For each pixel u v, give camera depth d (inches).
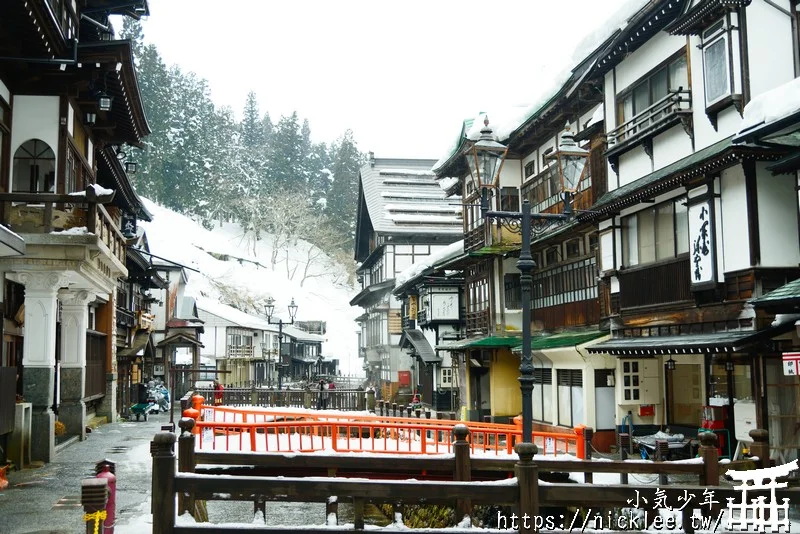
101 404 1103.0
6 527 418.3
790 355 447.5
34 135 700.0
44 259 649.0
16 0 557.6
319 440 757.3
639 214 761.0
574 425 886.4
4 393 564.7
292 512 632.4
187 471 368.8
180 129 4709.6
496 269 1171.3
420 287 1577.3
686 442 666.2
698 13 621.0
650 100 761.0
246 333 2832.2
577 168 569.6
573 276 985.5
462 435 401.1
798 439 553.6
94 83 731.4
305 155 5649.6
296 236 4896.7
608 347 729.6
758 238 578.2
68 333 847.1
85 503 311.7
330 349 3927.2
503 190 1195.9
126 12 884.6
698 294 641.6
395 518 308.8
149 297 1638.8
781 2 607.5
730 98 599.8
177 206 4640.8
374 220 2122.3
